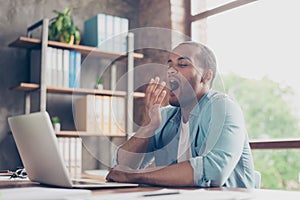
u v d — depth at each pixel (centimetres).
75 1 414
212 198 106
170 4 414
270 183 703
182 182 144
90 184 133
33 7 393
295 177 694
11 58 378
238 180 170
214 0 415
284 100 782
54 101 390
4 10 381
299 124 767
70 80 364
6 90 374
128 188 129
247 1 367
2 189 118
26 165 149
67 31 368
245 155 173
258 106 802
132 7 448
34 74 378
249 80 809
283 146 324
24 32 387
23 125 135
